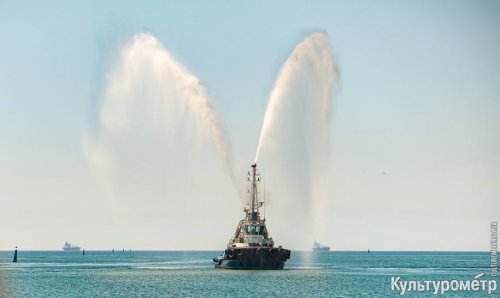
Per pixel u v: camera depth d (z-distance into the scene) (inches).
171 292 4633.4
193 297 4313.5
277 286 5036.9
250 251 6063.0
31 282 5674.2
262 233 6141.7
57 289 4987.7
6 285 5285.4
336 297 4451.3
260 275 5890.8
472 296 4773.6
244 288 4859.7
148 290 4795.8
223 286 5009.8
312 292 4714.6
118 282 5570.9
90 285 5295.3
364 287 5241.1
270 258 6072.8
